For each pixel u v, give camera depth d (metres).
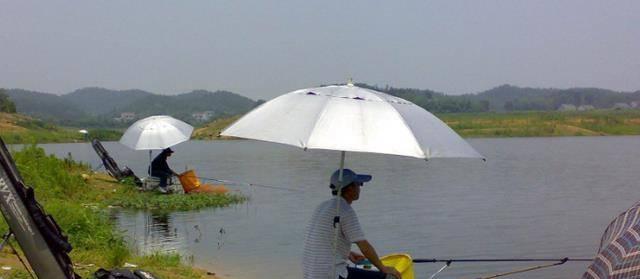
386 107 6.77
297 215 20.05
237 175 34.06
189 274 11.89
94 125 197.75
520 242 16.58
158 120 23.72
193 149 66.62
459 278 13.03
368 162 44.16
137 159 47.06
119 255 11.62
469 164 42.75
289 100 6.98
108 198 21.22
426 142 6.54
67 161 26.42
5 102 104.75
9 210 7.01
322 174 34.88
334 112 6.59
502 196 25.69
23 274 9.53
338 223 7.12
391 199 24.50
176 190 24.34
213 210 20.86
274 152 58.81
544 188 28.64
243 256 14.27
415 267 13.91
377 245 16.09
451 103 181.25
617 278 6.61
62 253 7.31
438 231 17.94
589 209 22.38
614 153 57.53
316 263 7.14
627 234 6.90
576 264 14.33
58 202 15.15
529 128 115.56
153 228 17.34
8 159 7.10
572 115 139.75
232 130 6.86
